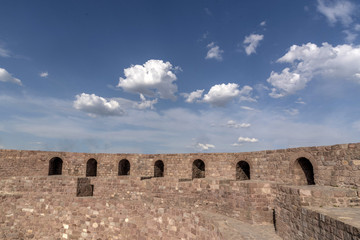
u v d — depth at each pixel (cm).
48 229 1938
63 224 1895
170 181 2102
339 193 1020
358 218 763
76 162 3203
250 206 1511
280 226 1236
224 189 1720
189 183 1919
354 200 1016
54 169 3294
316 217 882
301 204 1024
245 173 2594
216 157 2636
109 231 1722
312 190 1030
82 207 1856
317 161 1678
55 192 2338
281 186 1252
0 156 2897
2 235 2020
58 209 1939
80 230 1825
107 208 1767
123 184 2356
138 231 1593
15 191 2405
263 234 1291
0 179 2452
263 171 2197
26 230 2006
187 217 1303
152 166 3088
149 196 2173
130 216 1658
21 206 2066
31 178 2405
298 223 1030
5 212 2083
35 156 3056
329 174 1570
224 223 1208
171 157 2961
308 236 938
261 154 2233
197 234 1216
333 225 767
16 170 2942
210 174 2650
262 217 1495
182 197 1938
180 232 1334
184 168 2841
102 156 3234
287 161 1953
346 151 1455
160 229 1458
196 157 2775
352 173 1401
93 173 3384
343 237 709
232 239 971
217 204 1758
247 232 1320
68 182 2327
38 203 2025
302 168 1884
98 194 2434
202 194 1847
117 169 3178
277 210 1289
